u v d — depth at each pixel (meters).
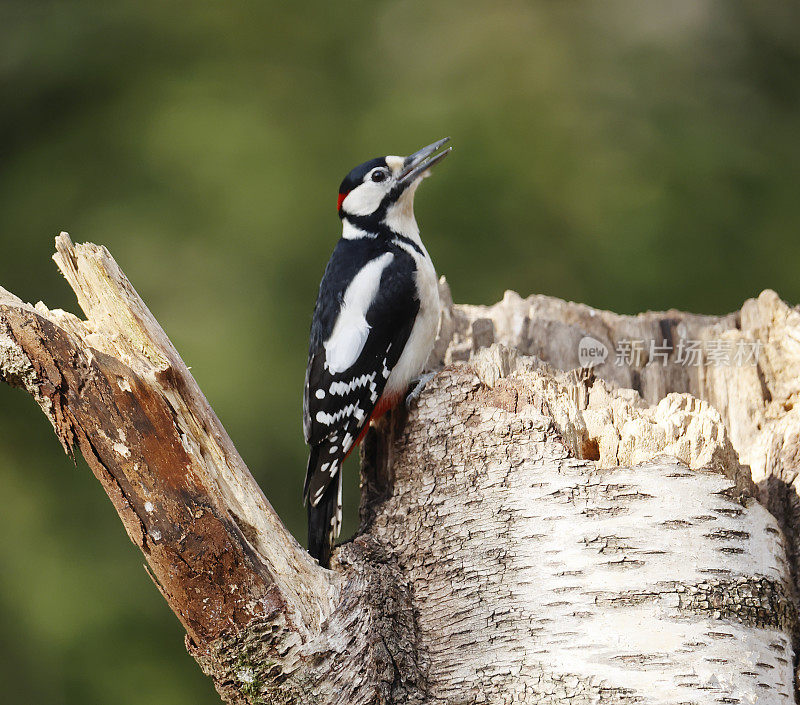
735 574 5.88
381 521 6.73
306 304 13.89
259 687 5.88
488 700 5.86
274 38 15.70
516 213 14.61
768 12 17.38
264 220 14.16
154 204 14.25
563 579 5.96
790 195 15.09
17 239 14.21
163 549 5.70
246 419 13.19
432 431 6.71
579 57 15.98
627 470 6.15
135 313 5.86
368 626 6.10
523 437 6.42
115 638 11.97
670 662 5.67
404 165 8.92
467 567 6.25
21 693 11.70
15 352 5.56
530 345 8.89
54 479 12.95
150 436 5.65
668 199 14.74
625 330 9.13
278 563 5.92
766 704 5.64
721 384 8.43
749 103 16.48
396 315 7.99
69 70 15.23
